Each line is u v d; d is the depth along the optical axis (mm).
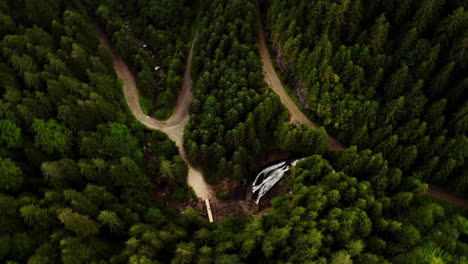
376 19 82438
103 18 117312
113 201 79062
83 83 91938
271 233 68812
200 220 84250
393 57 83562
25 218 65375
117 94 103062
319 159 81312
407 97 81500
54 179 74000
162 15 116500
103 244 69125
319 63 87500
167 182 95750
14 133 78188
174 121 105688
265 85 100625
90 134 87188
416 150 77438
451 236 70000
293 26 90875
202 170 98875
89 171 78938
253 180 97250
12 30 96438
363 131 82562
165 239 71688
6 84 84688
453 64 75812
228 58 97375
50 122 82375
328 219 69750
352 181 75250
